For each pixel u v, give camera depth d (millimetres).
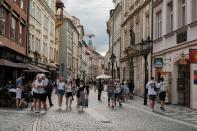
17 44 36438
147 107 26531
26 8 41031
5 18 31719
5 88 24250
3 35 30328
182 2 27875
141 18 41812
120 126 15242
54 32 65125
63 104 29125
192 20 24828
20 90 22312
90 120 17516
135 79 44938
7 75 33062
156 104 29203
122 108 25734
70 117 18812
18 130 13242
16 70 34906
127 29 52719
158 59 30766
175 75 28750
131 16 48469
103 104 30219
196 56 21359
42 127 14359
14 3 34250
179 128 15000
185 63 25000
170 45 29688
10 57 32594
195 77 23109
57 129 13898
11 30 34031
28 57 41375
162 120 18062
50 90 26391
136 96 42844
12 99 23906
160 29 33969
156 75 34188
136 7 45250
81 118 18422
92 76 175625
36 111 20750
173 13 29094
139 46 41688
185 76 28109
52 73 63469
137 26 45125
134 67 45688
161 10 32969
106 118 18625
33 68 34125
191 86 24719
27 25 41156
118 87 27562
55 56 67125
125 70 54062
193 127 15516
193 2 24812
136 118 18828
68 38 87750
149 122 17047
